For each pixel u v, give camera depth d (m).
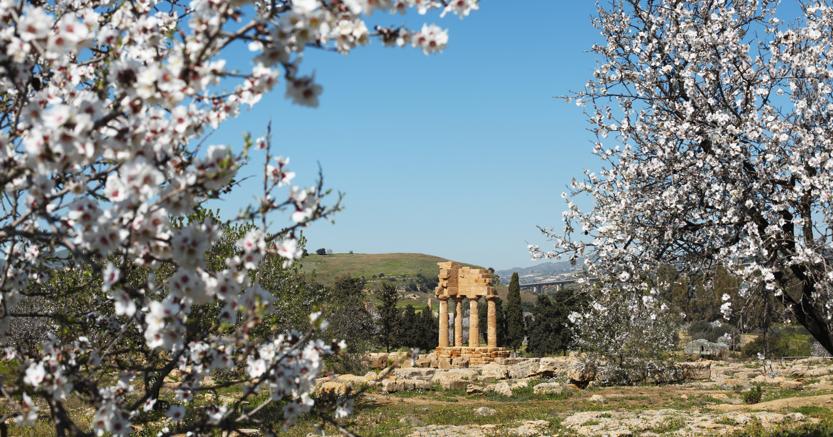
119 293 3.52
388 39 3.69
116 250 3.96
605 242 10.32
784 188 9.41
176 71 3.30
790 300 9.62
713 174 9.57
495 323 50.19
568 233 10.93
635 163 10.64
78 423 10.13
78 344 4.71
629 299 10.72
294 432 15.18
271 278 17.42
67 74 4.07
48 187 3.50
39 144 3.17
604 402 24.59
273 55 3.18
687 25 10.16
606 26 11.44
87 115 3.17
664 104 10.73
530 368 36.78
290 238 4.11
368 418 21.09
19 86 3.62
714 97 10.25
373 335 53.81
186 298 3.75
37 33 3.28
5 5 3.50
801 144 9.05
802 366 35.44
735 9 10.42
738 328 10.01
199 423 4.19
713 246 9.76
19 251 4.40
